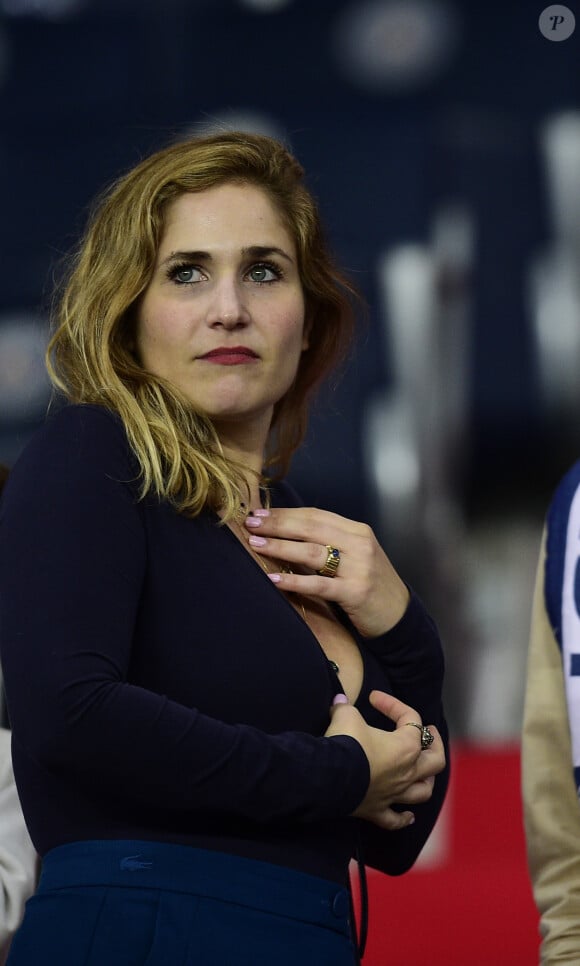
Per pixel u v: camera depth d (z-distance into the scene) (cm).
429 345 2320
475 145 2320
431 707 638
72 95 2228
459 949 955
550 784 670
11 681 500
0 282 2195
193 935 499
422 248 2312
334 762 523
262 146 627
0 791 643
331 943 526
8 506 526
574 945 629
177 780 492
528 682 695
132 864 509
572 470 712
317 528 616
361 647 624
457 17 2295
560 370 2397
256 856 524
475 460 2428
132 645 532
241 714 536
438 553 2320
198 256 591
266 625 548
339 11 2259
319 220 644
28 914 518
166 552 543
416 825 651
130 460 547
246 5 2253
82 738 486
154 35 2241
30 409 2083
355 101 2294
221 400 591
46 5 2228
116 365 587
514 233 2355
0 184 2230
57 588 500
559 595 681
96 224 613
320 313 675
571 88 2309
